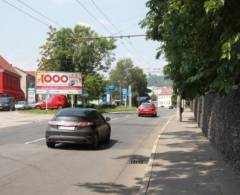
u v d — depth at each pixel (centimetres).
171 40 1119
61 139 1930
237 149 1235
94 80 7088
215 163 1433
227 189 1020
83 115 1972
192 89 1430
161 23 1330
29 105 8412
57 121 1952
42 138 2389
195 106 4128
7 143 2136
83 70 7125
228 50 811
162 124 3756
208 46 1016
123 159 1658
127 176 1295
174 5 961
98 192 1068
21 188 1098
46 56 6950
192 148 1864
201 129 2812
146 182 1129
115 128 3259
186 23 972
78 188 1112
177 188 1048
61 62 6944
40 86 6588
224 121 1530
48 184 1154
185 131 2780
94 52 7000
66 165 1481
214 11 804
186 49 1090
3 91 9881
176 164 1423
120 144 2192
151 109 5228
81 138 1922
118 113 6581
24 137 2448
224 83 920
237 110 1225
